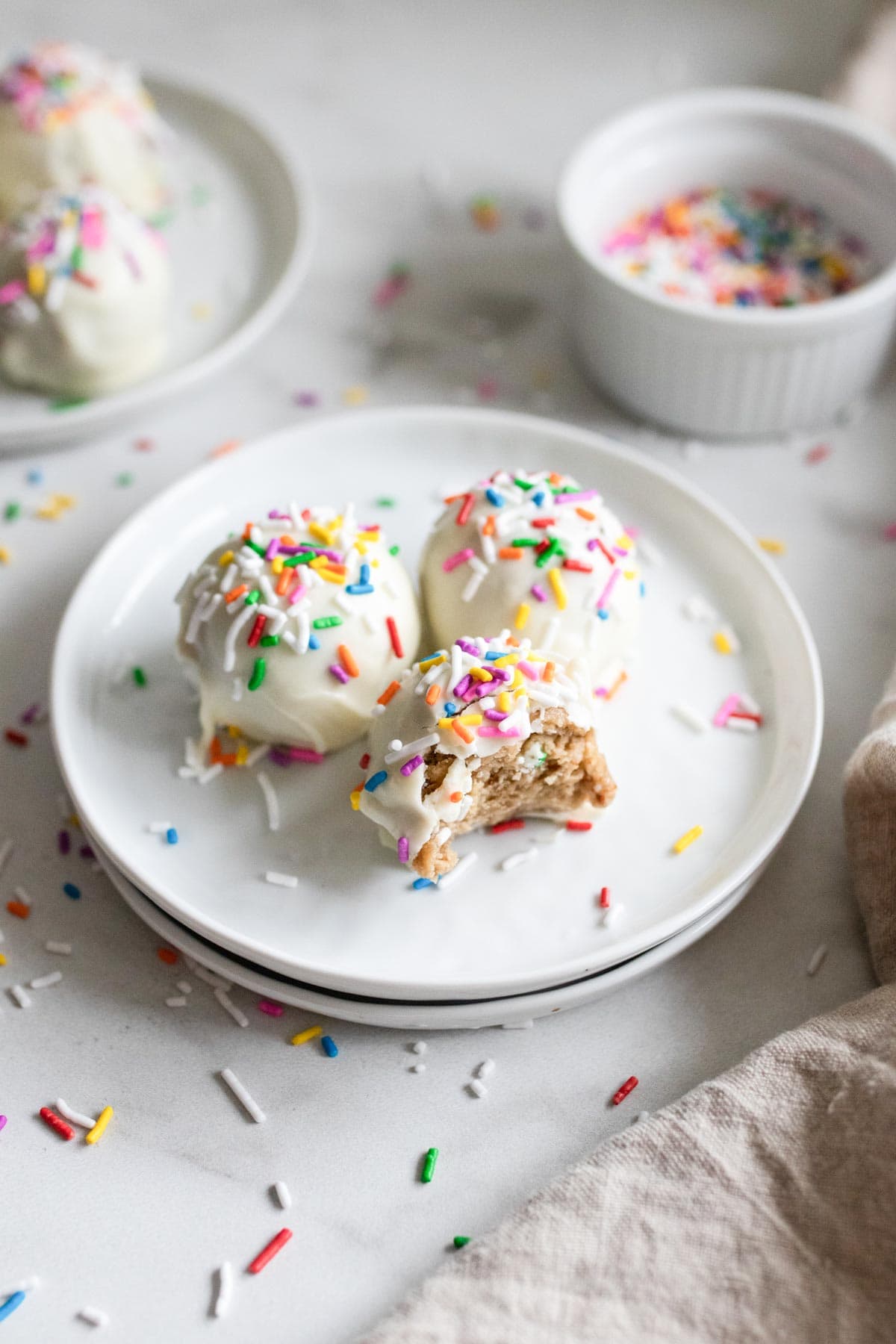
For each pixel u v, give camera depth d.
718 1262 0.27
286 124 0.47
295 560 0.31
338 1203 0.28
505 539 0.32
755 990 0.31
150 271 0.38
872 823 0.30
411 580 0.33
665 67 0.48
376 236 0.44
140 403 0.38
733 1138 0.28
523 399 0.40
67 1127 0.29
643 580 0.35
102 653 0.33
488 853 0.31
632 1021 0.30
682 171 0.42
